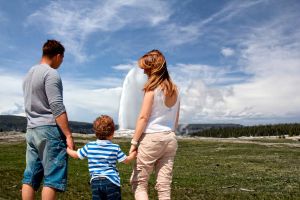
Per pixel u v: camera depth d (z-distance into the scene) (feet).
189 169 62.95
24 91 24.08
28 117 23.88
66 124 23.22
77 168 59.11
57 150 23.35
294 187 44.75
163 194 21.95
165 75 22.22
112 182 22.15
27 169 24.09
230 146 127.54
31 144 23.88
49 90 23.07
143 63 22.38
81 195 37.55
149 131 21.79
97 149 22.49
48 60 24.41
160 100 21.79
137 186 22.16
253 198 37.99
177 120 22.80
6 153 81.92
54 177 23.09
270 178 52.24
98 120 22.72
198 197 37.93
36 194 36.81
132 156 22.03
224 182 48.26
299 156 88.74
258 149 112.27
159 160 22.33
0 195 35.99
